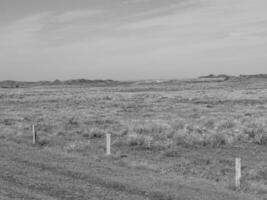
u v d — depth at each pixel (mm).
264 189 12461
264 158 18906
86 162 15008
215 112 43656
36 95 90438
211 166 17094
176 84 182625
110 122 34156
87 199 9844
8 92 110062
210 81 196500
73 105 58219
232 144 22797
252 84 146375
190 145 22344
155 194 10375
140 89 136125
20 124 31516
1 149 17641
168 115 40812
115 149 21188
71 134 27031
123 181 11602
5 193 10242
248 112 42062
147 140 22266
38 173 12609
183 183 12102
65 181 11609
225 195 10766
